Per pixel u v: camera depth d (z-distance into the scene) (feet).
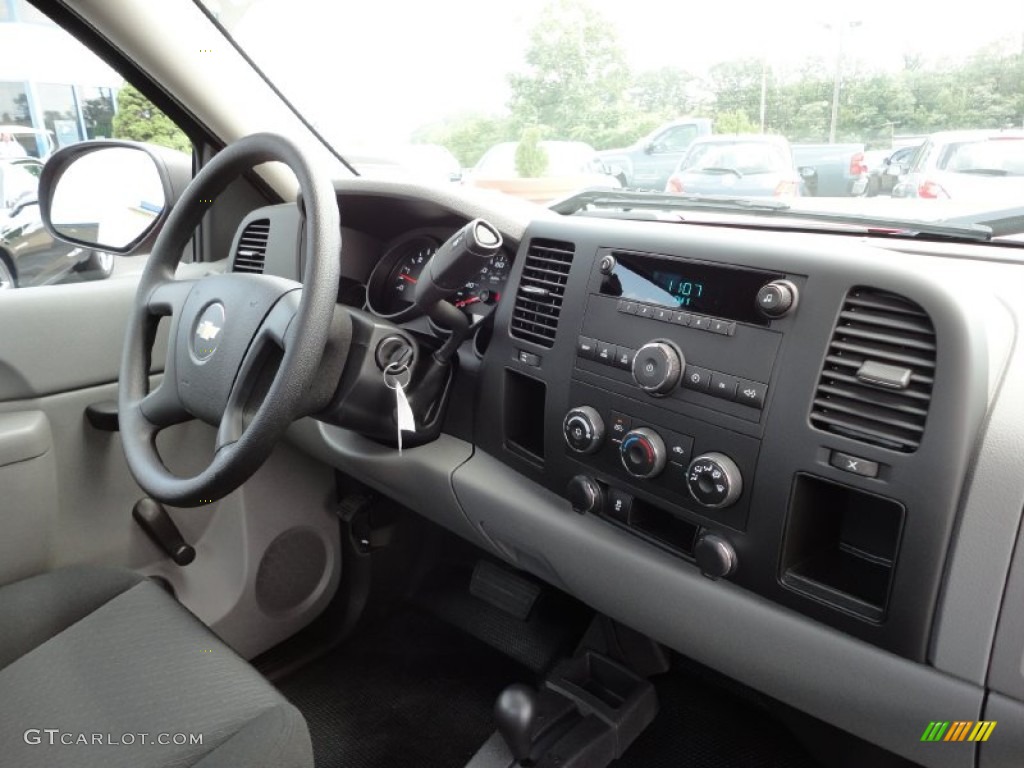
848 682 2.79
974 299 2.49
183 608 3.63
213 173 3.62
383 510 5.41
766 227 4.03
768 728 4.54
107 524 4.70
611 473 3.37
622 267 3.32
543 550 3.84
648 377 3.04
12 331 4.21
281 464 5.22
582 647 5.03
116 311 4.69
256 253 4.79
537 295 3.70
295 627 5.51
